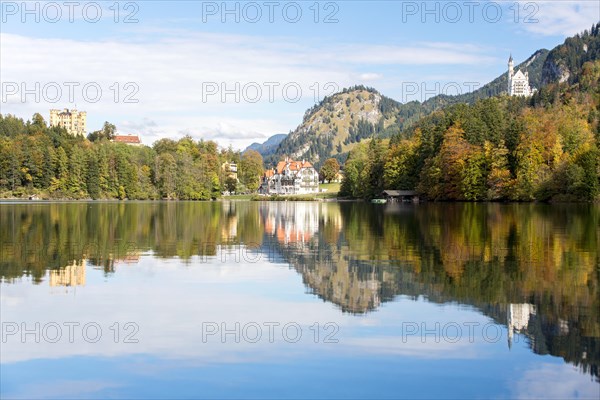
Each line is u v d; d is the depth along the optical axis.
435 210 91.00
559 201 109.06
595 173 105.75
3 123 183.25
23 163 156.12
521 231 49.34
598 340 17.36
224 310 21.14
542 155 116.25
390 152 160.38
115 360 15.99
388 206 113.56
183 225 60.03
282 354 16.42
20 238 44.69
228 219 71.06
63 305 21.83
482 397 13.57
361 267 30.16
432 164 138.12
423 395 13.70
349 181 186.50
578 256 33.25
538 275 27.12
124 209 98.44
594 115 154.25
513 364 15.53
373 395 13.72
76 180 159.38
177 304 22.02
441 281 25.95
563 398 13.48
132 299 22.81
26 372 15.19
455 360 15.85
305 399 13.52
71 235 47.34
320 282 26.19
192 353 16.53
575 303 21.59
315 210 98.50
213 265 31.30
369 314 20.48
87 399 13.55
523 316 19.92
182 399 13.54
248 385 14.30
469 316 20.02
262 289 24.72
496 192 119.19
